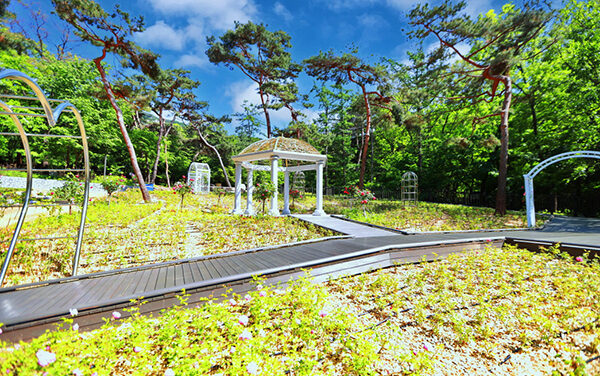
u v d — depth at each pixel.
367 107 18.22
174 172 38.59
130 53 14.59
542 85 14.48
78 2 12.06
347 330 2.72
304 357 2.25
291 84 24.08
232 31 20.78
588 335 2.66
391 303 3.43
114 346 2.18
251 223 8.98
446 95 16.70
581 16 14.14
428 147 24.80
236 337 2.36
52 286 3.20
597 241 5.83
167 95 25.94
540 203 15.58
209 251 5.79
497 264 4.76
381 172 28.20
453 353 2.48
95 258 5.03
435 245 5.74
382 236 7.00
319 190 11.87
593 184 13.88
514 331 2.80
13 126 15.02
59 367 1.71
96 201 11.98
